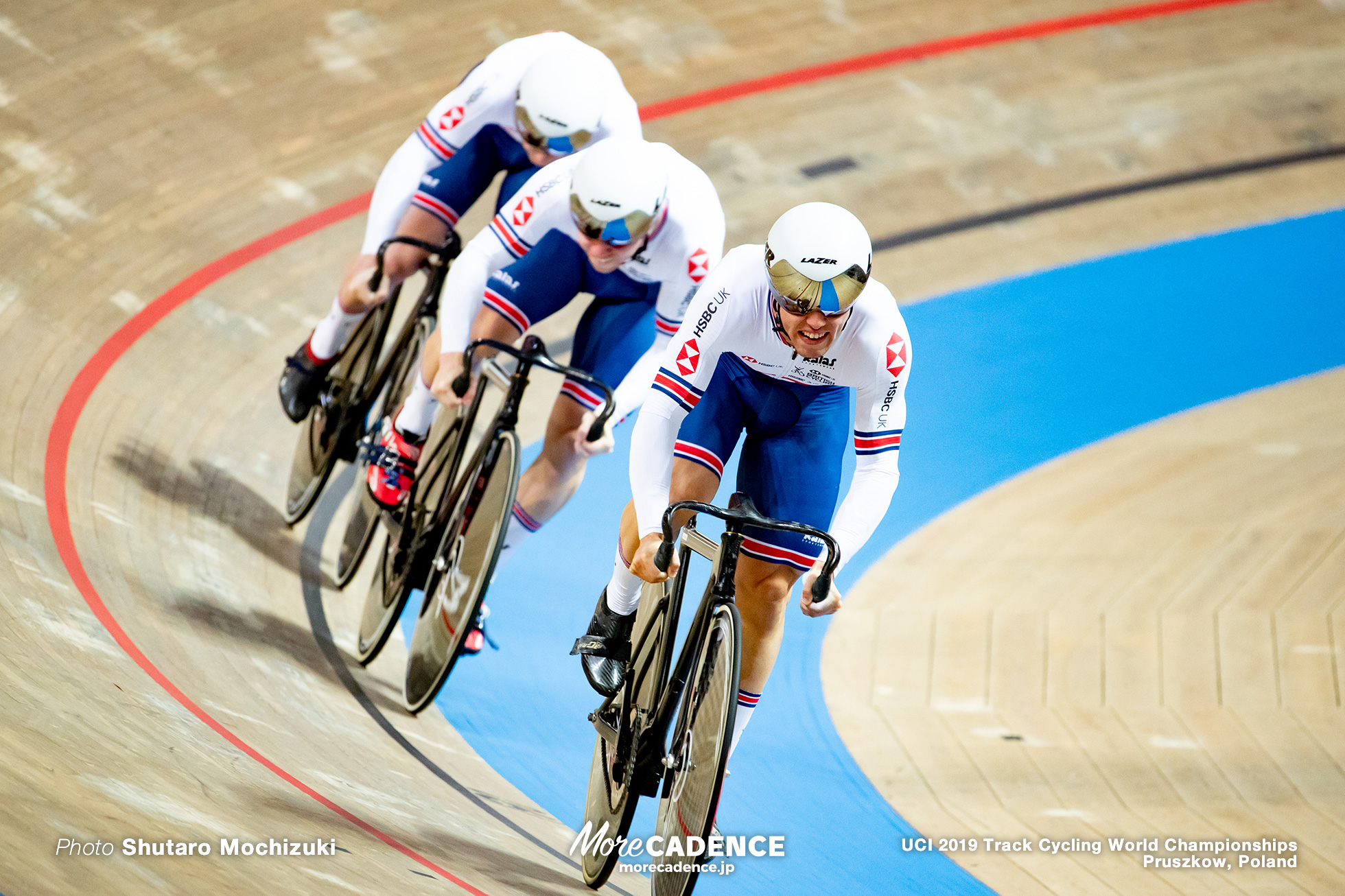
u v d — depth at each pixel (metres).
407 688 12.73
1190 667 16.28
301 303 20.22
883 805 13.30
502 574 16.62
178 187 21.12
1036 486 20.20
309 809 8.55
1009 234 26.03
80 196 19.97
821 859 11.81
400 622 15.33
